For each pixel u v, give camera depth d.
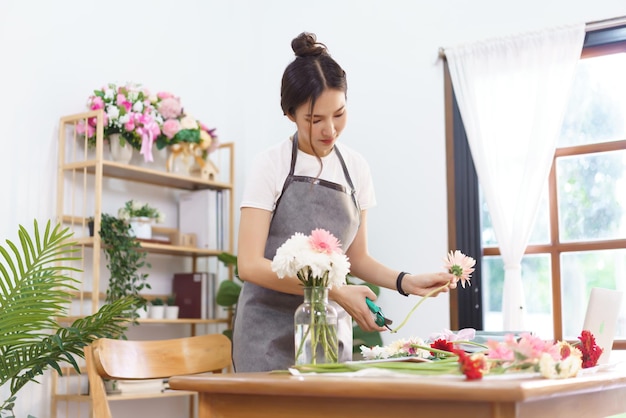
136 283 4.50
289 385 1.35
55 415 3.94
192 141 4.48
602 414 1.72
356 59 4.96
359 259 2.27
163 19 4.84
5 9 3.97
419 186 4.64
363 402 1.33
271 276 1.95
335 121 2.00
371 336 4.41
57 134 4.15
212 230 4.64
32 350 3.18
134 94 4.26
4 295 2.97
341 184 2.19
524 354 1.41
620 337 4.12
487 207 4.50
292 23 5.26
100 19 4.45
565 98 4.24
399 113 4.77
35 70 4.07
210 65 5.13
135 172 4.27
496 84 4.43
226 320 4.66
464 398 1.18
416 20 4.80
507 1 4.51
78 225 4.21
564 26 4.29
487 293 4.46
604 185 4.27
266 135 5.30
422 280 2.02
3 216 3.86
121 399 4.25
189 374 2.04
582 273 4.27
